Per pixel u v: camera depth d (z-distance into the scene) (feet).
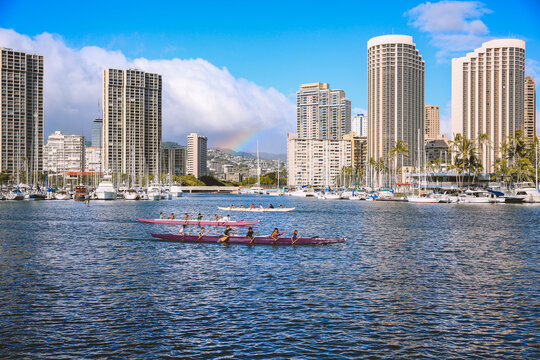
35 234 222.69
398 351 75.77
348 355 74.08
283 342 79.00
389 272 134.10
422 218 328.90
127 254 163.22
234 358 72.74
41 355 73.41
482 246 186.91
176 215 368.89
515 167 600.80
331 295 107.96
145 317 91.15
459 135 635.66
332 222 301.63
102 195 606.55
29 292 109.19
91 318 90.48
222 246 181.68
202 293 109.09
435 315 93.50
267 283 119.55
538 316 93.04
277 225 280.72
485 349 76.79
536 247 184.34
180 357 73.00
